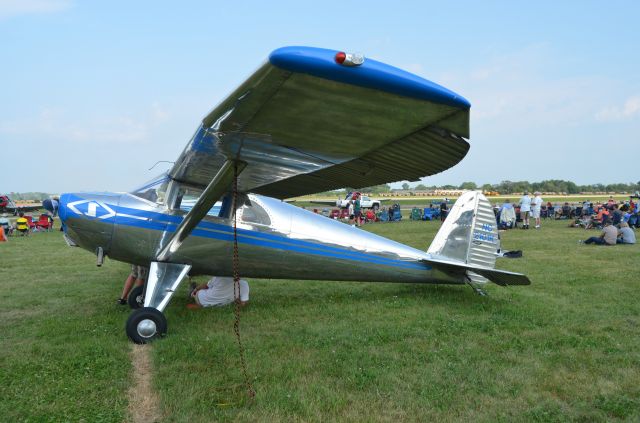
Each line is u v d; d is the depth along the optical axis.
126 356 4.13
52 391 3.38
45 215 19.27
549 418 3.04
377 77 2.41
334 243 5.96
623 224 13.18
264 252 5.64
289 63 2.33
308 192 7.14
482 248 6.72
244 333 4.81
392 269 6.30
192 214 4.71
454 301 6.22
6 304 6.13
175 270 5.21
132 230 5.20
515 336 4.68
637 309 5.69
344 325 5.12
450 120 2.86
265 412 3.08
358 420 3.02
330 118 2.99
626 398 3.29
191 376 3.62
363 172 5.34
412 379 3.64
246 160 4.08
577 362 3.98
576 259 9.98
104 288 7.22
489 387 3.49
